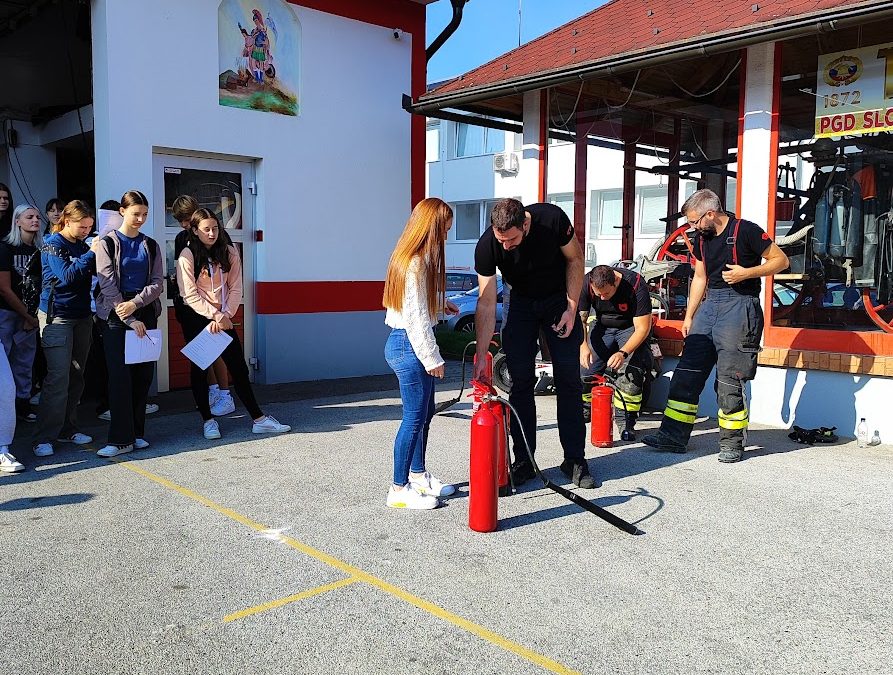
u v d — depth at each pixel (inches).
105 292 207.8
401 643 111.4
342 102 342.6
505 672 104.0
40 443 214.5
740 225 207.9
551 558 143.2
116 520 162.9
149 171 285.1
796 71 253.3
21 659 106.4
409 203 372.2
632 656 108.4
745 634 114.9
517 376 186.4
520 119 374.9
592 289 243.9
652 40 254.8
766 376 254.1
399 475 170.6
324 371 346.3
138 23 278.7
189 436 238.1
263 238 322.0
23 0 325.7
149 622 117.3
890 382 227.9
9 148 358.6
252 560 141.6
